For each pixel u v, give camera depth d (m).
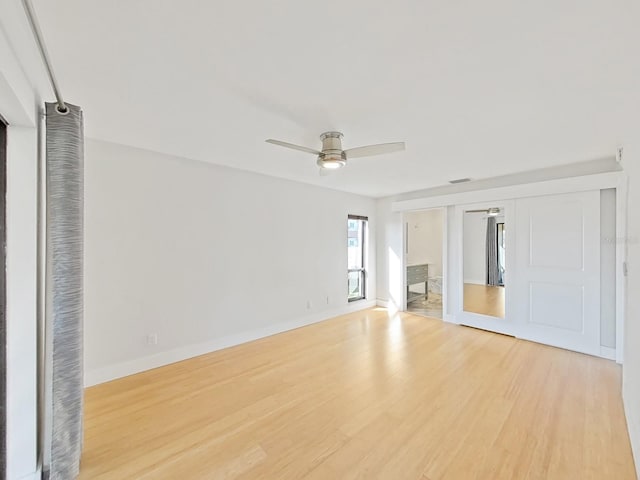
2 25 1.07
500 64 1.63
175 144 2.90
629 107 2.12
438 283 7.38
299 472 1.70
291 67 1.66
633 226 2.12
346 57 1.57
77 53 1.52
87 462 1.77
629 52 1.52
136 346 2.99
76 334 1.63
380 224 6.03
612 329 3.36
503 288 4.32
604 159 3.37
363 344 3.84
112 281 2.85
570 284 3.63
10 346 1.47
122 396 2.53
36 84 1.52
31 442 1.52
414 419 2.19
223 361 3.29
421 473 1.68
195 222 3.44
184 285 3.35
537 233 3.90
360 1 1.21
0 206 1.45
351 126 2.46
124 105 2.10
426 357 3.39
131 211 2.96
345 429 2.08
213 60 1.60
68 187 1.59
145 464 1.76
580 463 1.75
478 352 3.54
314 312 4.87
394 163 3.54
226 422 2.16
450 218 4.90
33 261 1.53
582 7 1.23
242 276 3.90
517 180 4.07
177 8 1.23
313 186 4.86
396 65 1.65
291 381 2.81
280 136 2.68
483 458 1.80
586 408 2.33
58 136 1.56
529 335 3.97
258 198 4.07
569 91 1.91
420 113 2.23
